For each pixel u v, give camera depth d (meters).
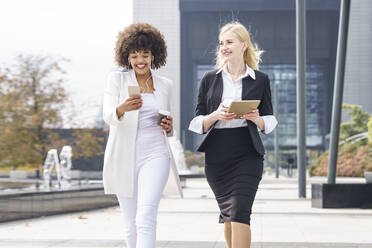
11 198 8.81
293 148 90.00
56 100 28.30
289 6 88.81
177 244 6.23
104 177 3.68
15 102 27.75
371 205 11.42
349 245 6.22
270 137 90.69
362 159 36.28
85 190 11.08
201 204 12.86
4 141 27.17
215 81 3.78
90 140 29.36
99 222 8.77
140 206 3.45
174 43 92.75
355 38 91.12
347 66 91.06
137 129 3.61
